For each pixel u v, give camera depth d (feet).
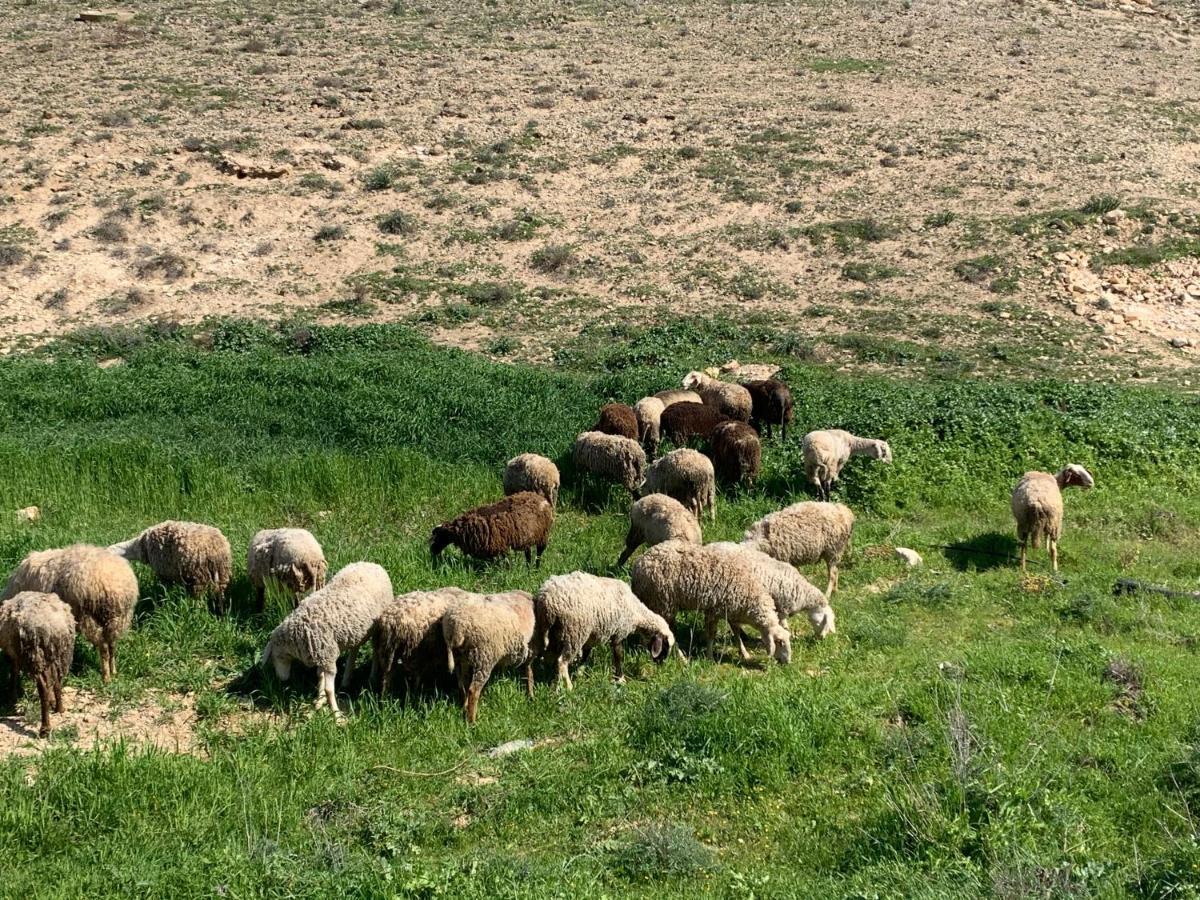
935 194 111.14
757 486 58.90
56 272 96.89
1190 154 122.01
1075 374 82.38
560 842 29.09
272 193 110.32
